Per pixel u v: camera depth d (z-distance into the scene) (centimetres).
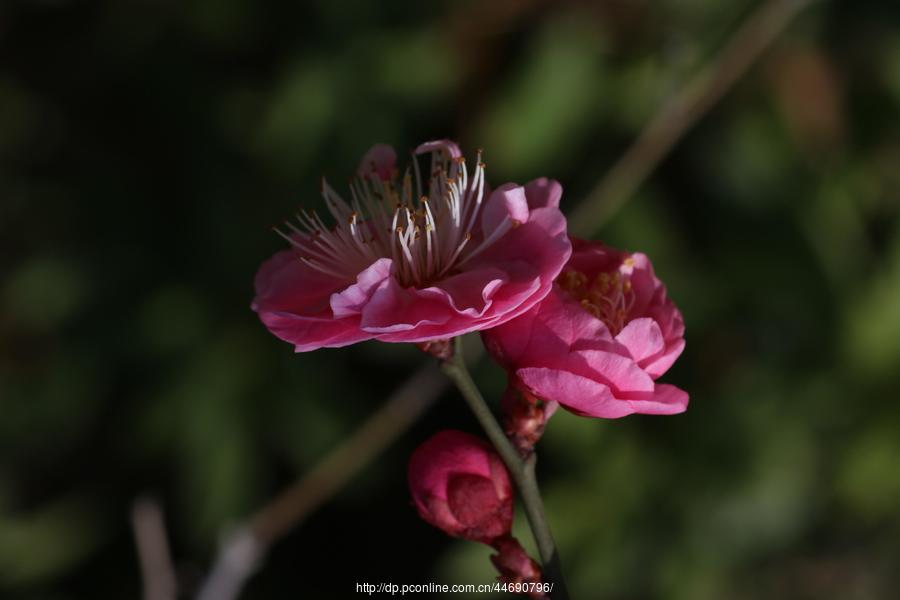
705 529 33
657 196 32
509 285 25
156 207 36
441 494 25
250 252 34
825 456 33
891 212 33
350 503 38
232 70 35
